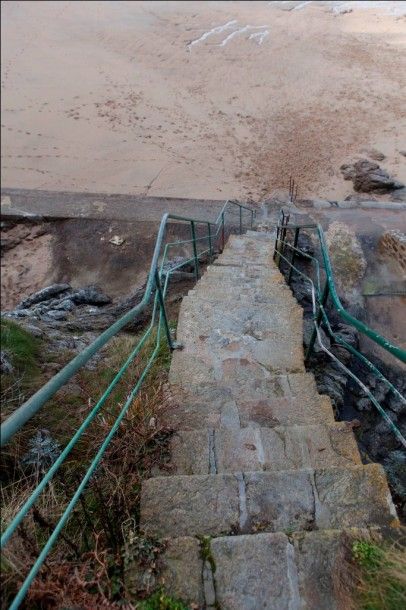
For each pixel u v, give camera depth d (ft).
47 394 4.50
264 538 5.65
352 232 24.13
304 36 41.47
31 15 49.65
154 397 8.94
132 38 45.60
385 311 19.19
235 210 28.19
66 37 46.34
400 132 29.86
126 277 25.61
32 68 42.01
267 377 10.09
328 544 5.57
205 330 12.41
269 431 7.98
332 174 28.91
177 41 44.80
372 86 32.37
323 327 15.10
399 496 7.66
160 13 49.62
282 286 15.58
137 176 31.48
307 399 9.29
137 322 16.55
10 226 28.71
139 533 6.09
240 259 20.93
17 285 26.37
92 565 5.76
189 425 8.68
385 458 10.69
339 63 36.19
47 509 6.89
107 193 30.35
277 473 6.64
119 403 8.75
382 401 13.52
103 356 12.26
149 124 36.06
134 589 5.29
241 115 35.55
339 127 31.63
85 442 8.46
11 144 34.09
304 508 6.27
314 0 47.21
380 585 5.10
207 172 31.45
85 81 40.60
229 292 14.90
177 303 18.10
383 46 34.68
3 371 9.88
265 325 12.71
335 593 5.19
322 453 7.66
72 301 21.76
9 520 6.50
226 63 40.68
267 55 40.70
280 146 32.19
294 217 26.14
